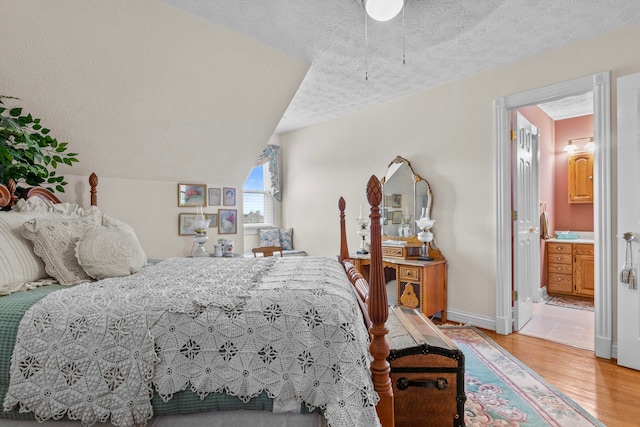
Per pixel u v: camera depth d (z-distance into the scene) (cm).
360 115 415
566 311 375
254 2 203
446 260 339
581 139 453
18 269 147
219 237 355
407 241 366
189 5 206
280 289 123
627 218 229
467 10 212
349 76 315
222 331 106
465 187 325
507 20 224
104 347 103
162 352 103
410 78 322
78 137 241
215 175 345
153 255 304
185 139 293
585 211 452
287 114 429
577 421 171
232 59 254
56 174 247
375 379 114
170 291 125
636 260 226
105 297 118
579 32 242
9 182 190
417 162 361
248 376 104
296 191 502
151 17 207
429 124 350
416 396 158
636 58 232
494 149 304
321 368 104
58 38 194
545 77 272
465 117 323
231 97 282
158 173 303
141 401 99
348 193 432
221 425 104
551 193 468
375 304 115
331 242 456
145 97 245
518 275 314
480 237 316
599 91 246
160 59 230
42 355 103
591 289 416
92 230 176
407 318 202
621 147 231
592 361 243
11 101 205
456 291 333
